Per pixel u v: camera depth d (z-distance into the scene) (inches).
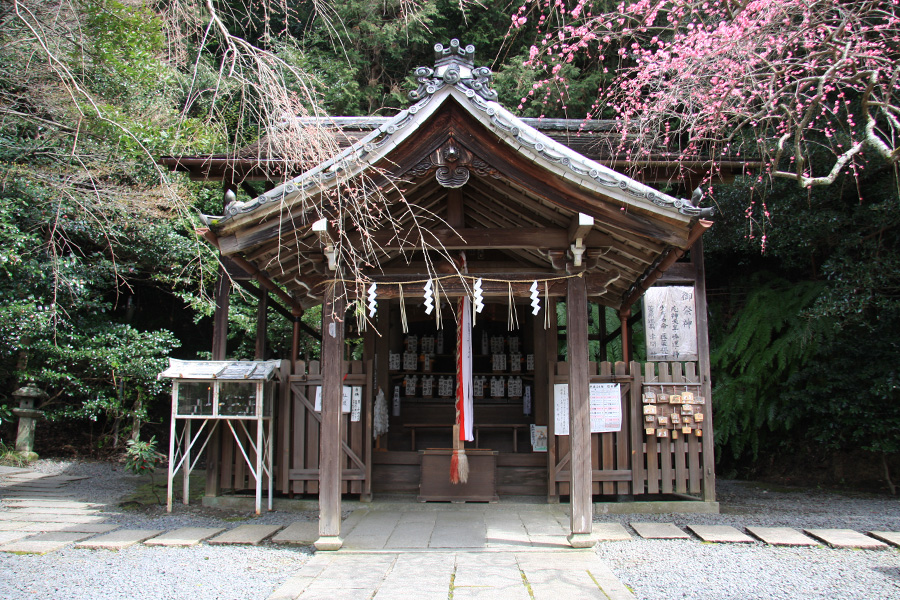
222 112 225.3
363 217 172.9
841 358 334.6
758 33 269.0
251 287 289.1
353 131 299.7
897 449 308.5
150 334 408.8
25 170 286.8
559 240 193.3
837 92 333.4
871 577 161.5
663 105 273.7
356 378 266.2
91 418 398.0
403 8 293.9
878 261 312.2
